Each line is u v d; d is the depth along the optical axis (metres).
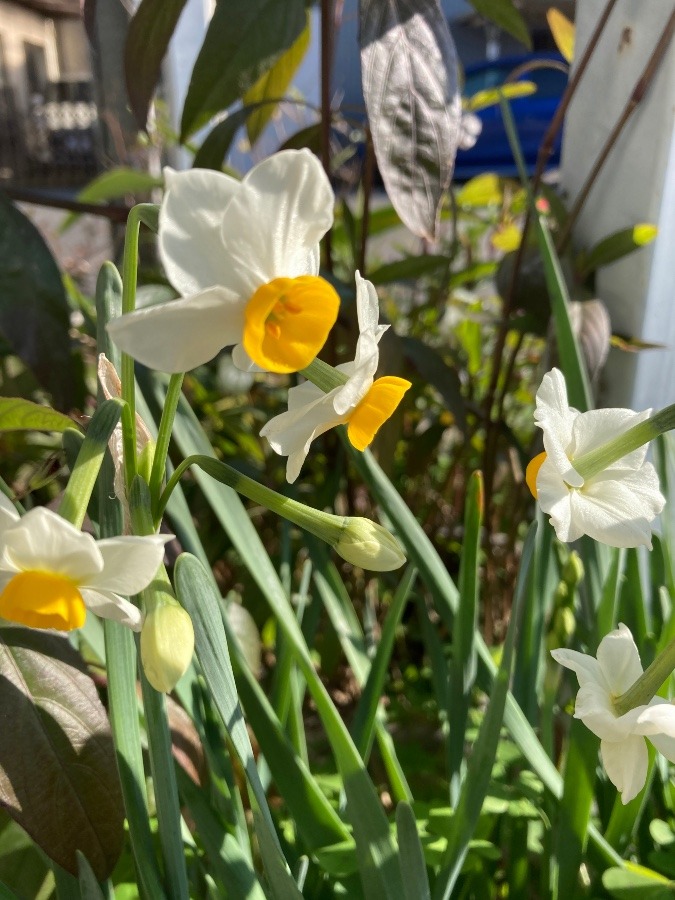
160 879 0.18
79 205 0.39
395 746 0.34
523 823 0.25
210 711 0.24
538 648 0.28
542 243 0.29
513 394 0.52
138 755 0.18
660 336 0.38
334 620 0.30
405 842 0.17
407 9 0.28
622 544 0.16
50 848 0.18
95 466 0.14
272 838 0.17
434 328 0.54
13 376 0.44
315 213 0.14
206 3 0.55
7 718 0.19
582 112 0.40
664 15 0.34
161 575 0.15
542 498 0.16
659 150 0.35
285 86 0.43
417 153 0.28
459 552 0.48
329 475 0.43
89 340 0.45
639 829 0.26
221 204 0.13
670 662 0.16
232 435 0.51
